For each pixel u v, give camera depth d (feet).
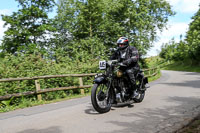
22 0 71.51
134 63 17.78
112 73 16.14
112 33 84.38
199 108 16.01
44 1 73.10
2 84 22.40
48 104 22.07
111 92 16.56
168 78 56.44
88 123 13.09
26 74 26.23
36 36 74.43
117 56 18.07
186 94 23.32
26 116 16.12
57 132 11.57
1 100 20.31
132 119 13.58
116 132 11.18
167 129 11.28
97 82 15.24
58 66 31.22
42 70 28.14
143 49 80.84
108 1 80.59
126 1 81.51
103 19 79.71
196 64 169.58
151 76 60.39
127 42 17.62
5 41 71.31
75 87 28.40
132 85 17.49
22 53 31.86
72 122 13.50
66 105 20.48
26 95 22.56
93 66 36.06
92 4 72.54
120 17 86.28
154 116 14.14
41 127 12.69
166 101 19.40
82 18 73.61
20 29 69.67
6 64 27.45
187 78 51.83
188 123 12.25
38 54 32.58
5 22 71.00
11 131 12.24
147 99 20.92
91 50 63.87
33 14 71.51
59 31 81.82
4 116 16.70
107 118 14.12
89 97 25.98
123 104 18.84
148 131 11.12
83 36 81.25
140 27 84.23
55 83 27.86
